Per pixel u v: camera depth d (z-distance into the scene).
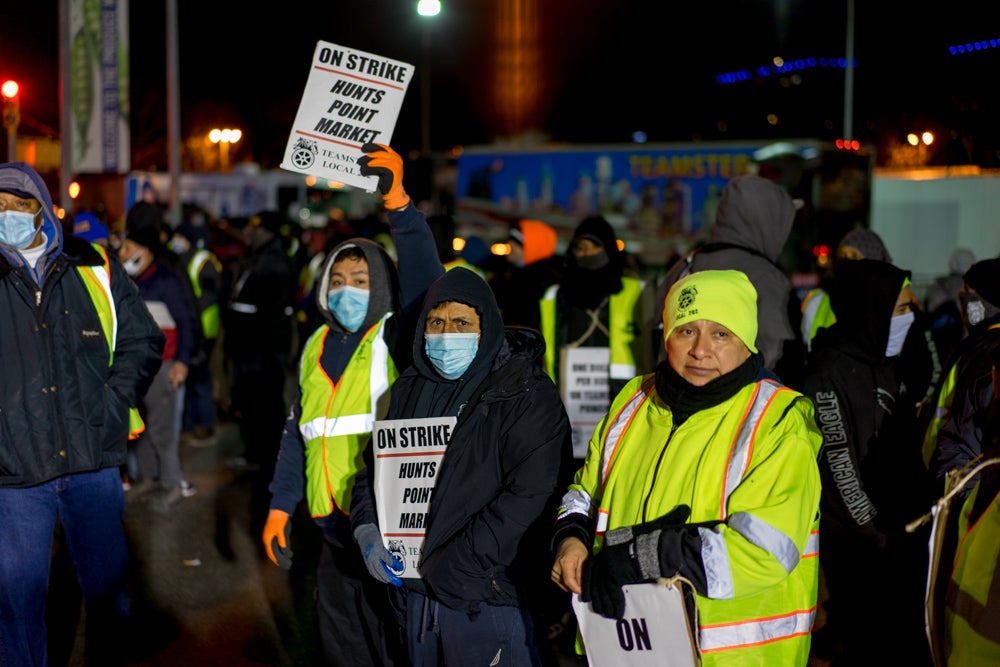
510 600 3.57
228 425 11.97
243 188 28.59
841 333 4.51
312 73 4.31
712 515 2.98
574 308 6.67
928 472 4.48
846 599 4.57
